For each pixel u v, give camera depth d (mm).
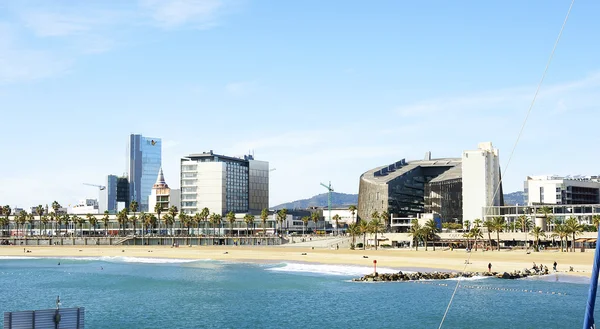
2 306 102688
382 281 128000
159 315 91250
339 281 131250
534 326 79812
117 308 98562
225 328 80750
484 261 162750
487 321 83125
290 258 196750
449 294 108125
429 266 154625
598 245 26844
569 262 156750
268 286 125000
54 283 137375
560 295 105812
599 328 79312
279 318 87438
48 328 36375
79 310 37375
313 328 80062
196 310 95625
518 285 118938
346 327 80375
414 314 88875
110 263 198125
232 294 113688
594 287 26953
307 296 108875
